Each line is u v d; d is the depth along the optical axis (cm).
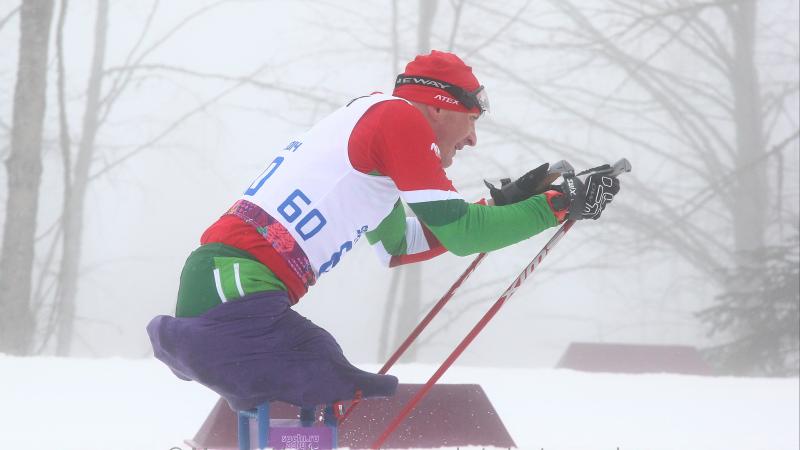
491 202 1046
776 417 2319
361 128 941
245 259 903
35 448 1553
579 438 1884
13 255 5862
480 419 1402
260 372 879
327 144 943
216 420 1378
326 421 949
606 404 2475
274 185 932
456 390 1404
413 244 1112
